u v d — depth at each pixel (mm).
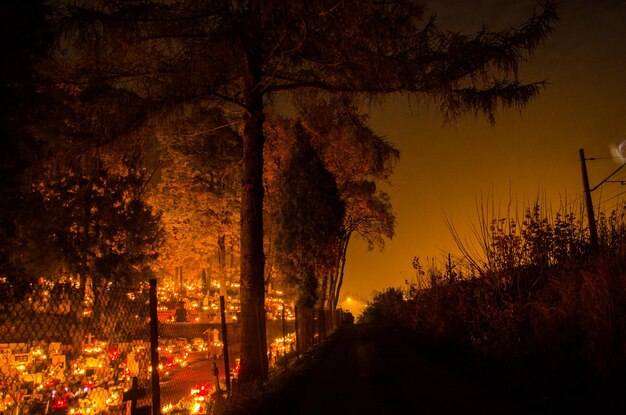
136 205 16281
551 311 8258
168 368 13906
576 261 8625
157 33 10297
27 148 6312
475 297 11148
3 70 5020
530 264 9781
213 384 10930
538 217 9906
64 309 5945
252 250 11289
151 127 10789
